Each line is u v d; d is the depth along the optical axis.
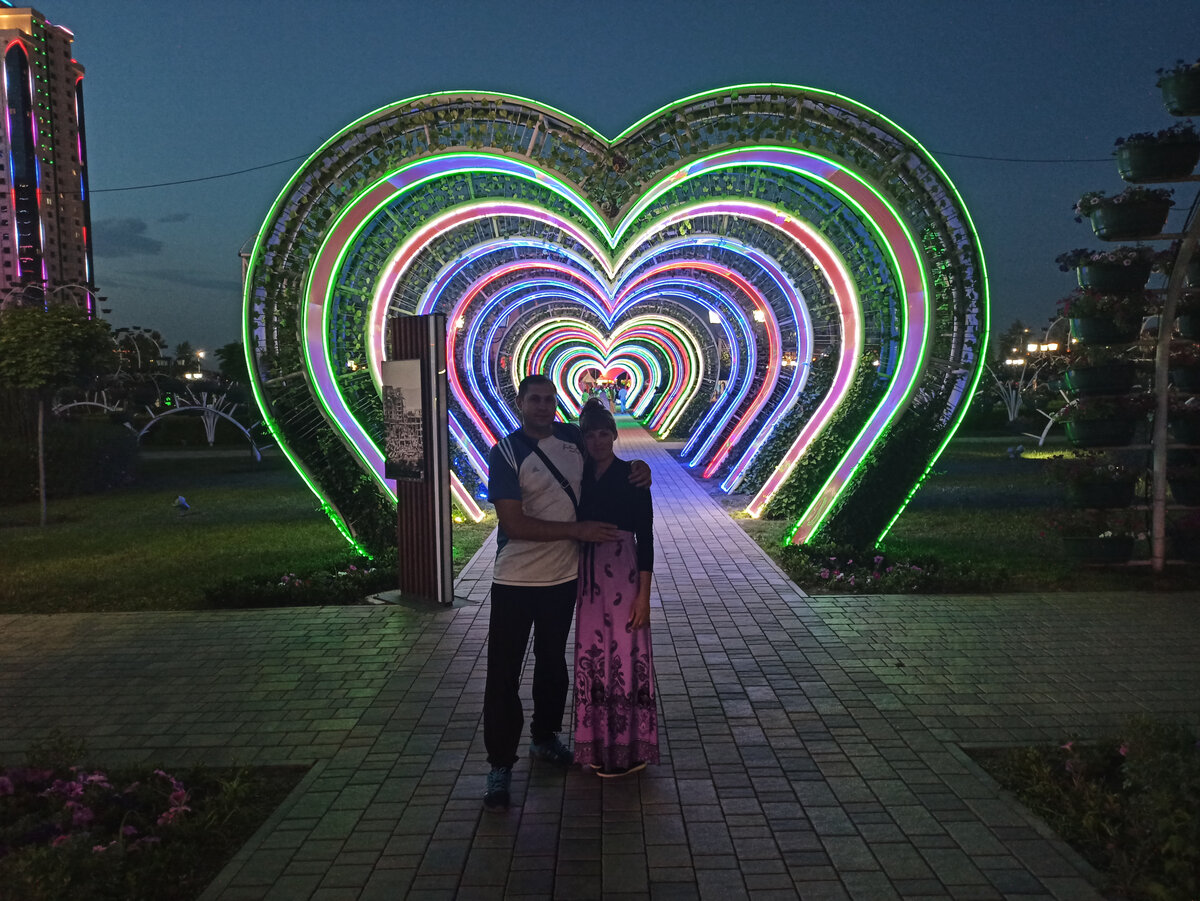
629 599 3.60
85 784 3.46
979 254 7.50
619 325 23.22
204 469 19.84
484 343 17.77
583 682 3.61
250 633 5.96
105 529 11.16
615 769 3.62
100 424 16.64
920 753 3.83
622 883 2.87
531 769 3.77
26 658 5.52
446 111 7.32
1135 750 3.27
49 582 7.84
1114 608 6.14
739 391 17.23
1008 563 7.63
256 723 4.36
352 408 8.23
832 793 3.47
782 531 9.54
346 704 4.60
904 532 9.21
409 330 6.61
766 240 10.70
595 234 8.27
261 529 10.78
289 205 7.54
